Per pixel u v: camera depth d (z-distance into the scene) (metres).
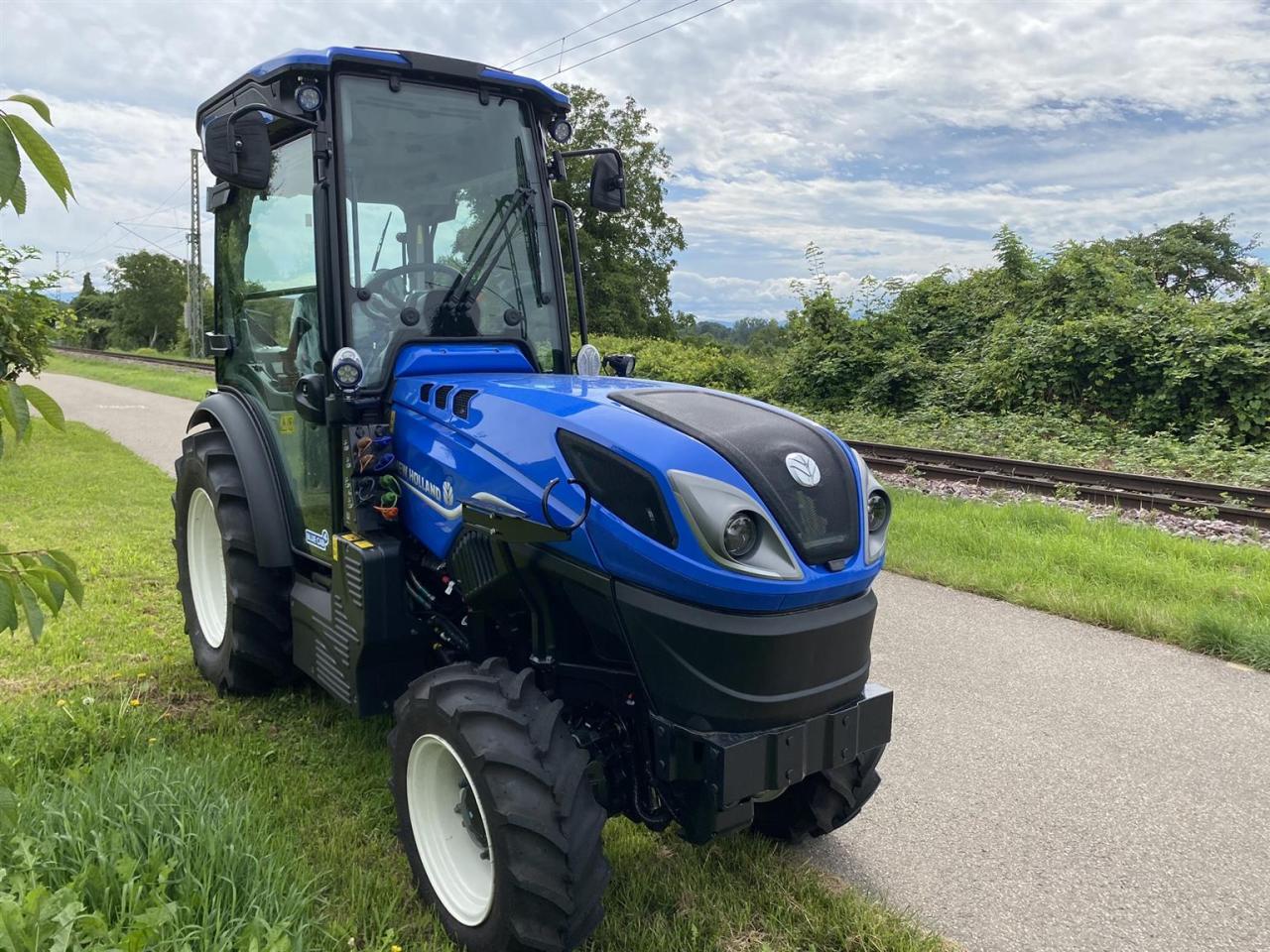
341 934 2.58
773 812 3.23
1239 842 3.37
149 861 2.52
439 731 2.65
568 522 2.66
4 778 2.93
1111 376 13.55
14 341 8.75
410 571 3.33
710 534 2.44
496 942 2.47
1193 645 5.22
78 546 6.87
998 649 5.23
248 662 4.04
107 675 4.41
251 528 3.99
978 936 2.86
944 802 3.63
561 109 3.85
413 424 3.28
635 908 2.85
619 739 2.87
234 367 4.52
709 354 21.30
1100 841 3.38
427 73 3.48
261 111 3.16
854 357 17.34
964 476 10.27
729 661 2.52
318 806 3.34
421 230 3.51
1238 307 13.48
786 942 2.75
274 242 3.90
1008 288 17.64
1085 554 6.69
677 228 37.44
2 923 2.01
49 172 1.42
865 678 2.84
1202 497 8.88
